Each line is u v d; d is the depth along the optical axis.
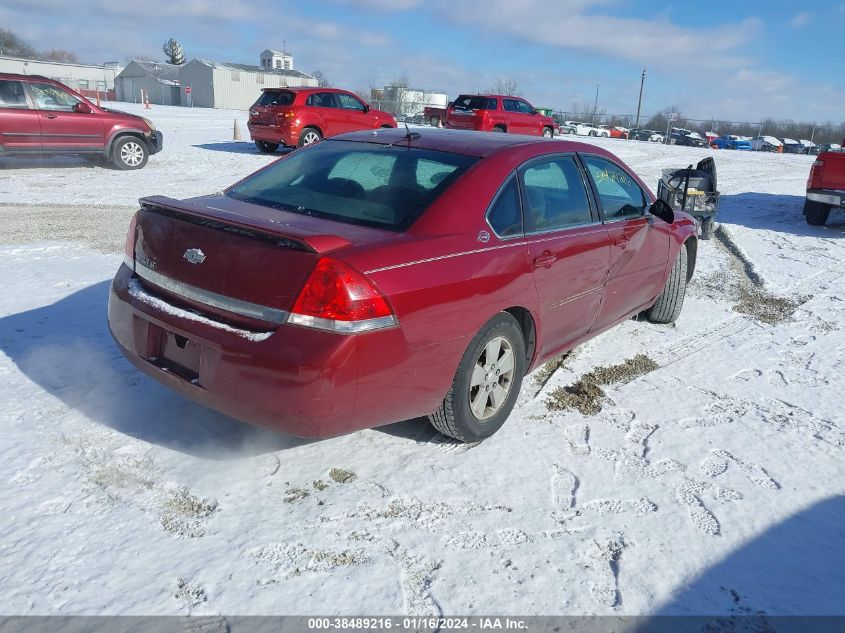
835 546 2.83
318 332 2.60
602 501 3.04
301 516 2.80
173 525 2.70
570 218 3.89
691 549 2.76
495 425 3.50
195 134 21.83
